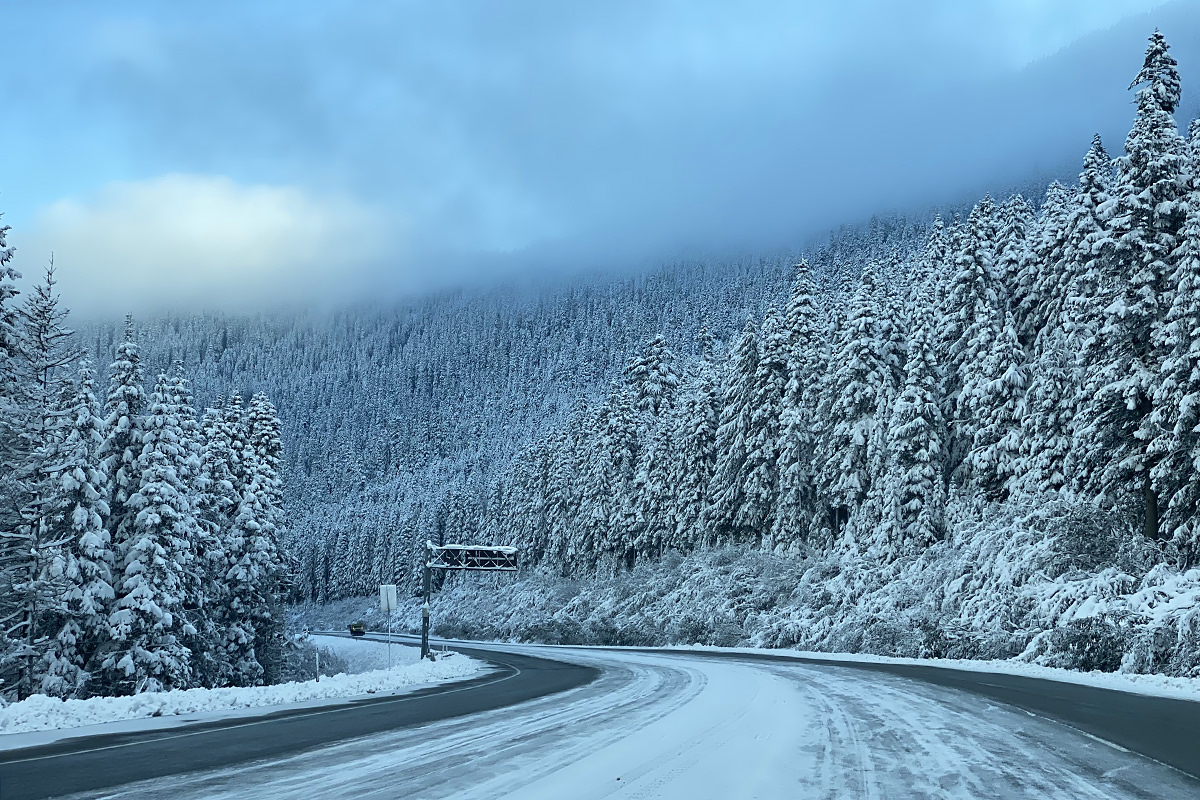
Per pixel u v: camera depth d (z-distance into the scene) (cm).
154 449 3406
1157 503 2636
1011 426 3488
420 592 11619
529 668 3017
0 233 2594
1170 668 1923
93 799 638
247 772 759
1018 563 2831
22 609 3041
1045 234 3500
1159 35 2648
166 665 3175
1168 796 648
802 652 3597
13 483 2884
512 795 651
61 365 3147
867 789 675
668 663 2981
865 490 4244
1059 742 919
